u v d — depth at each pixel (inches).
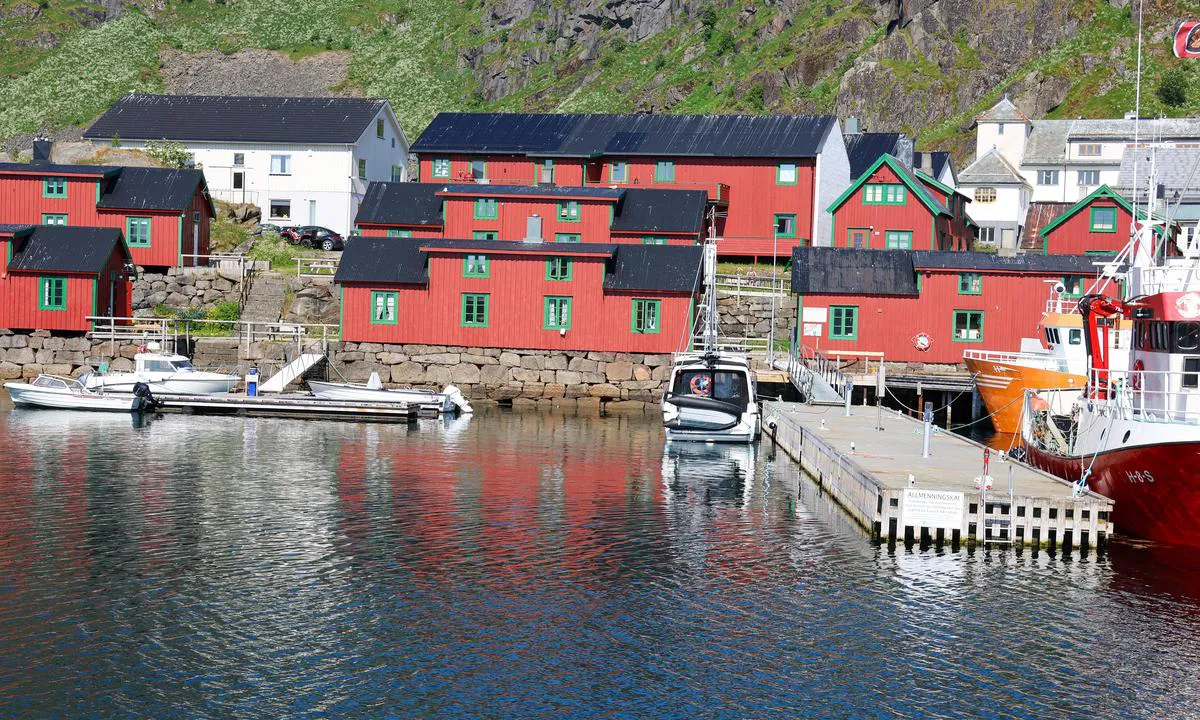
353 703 844.6
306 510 1392.7
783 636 973.8
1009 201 4237.2
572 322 2578.7
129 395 2263.8
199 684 872.3
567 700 852.6
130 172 3021.7
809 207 3248.0
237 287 2861.7
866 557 1191.6
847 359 2559.1
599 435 2074.3
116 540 1240.8
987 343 2519.7
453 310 2608.3
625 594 1079.0
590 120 3560.5
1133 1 5147.6
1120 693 873.5
